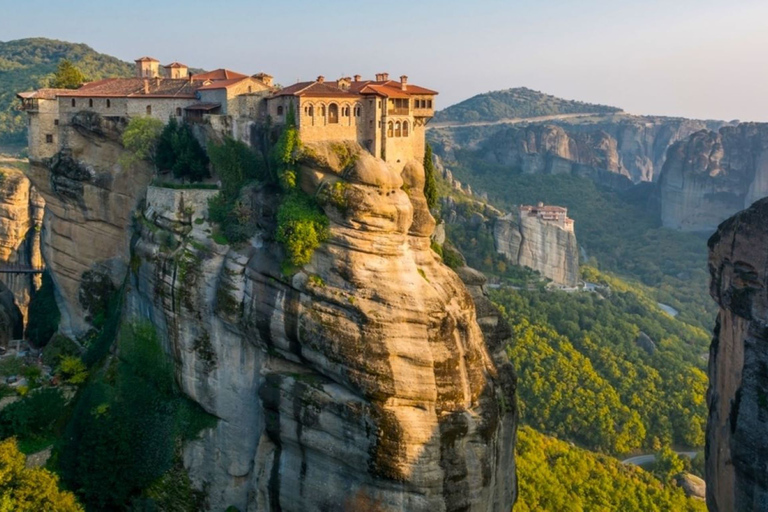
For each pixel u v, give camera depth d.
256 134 71.94
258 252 64.69
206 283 66.25
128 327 73.06
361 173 59.97
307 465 61.84
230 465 66.50
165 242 69.19
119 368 72.19
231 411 66.31
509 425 70.25
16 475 58.72
